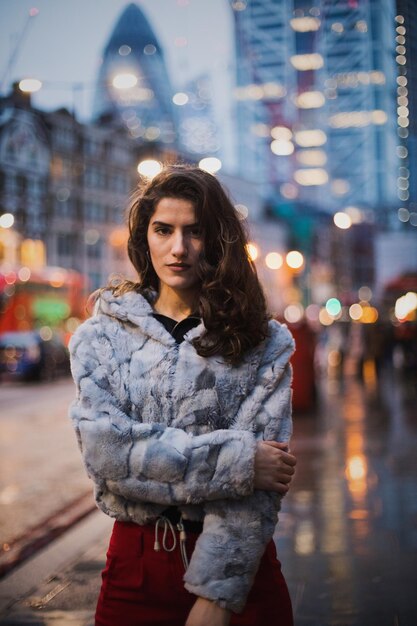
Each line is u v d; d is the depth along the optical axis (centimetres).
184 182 224
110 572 216
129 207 236
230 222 227
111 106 7806
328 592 460
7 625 420
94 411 209
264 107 6272
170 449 202
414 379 2188
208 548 204
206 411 213
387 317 3672
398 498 701
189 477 202
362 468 851
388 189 5491
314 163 9612
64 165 6956
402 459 900
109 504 214
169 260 224
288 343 223
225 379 215
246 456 204
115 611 213
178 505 210
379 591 460
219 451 204
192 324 224
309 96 3812
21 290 3531
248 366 217
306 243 8744
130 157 7875
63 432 1343
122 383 214
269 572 221
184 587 208
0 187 6100
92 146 7344
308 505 681
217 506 208
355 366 2948
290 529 602
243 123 6462
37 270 3712
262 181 10850
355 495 717
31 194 6469
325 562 517
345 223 2964
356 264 9488
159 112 7862
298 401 1416
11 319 3472
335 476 808
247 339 216
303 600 448
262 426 216
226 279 218
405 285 3669
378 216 4316
